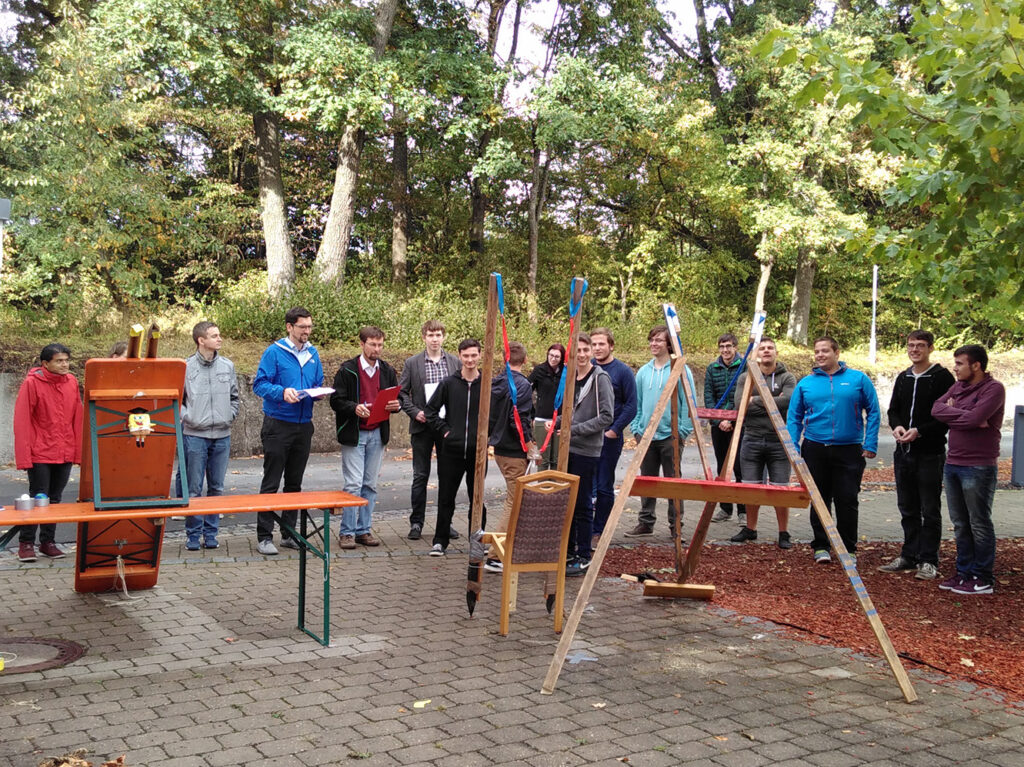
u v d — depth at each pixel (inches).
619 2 978.7
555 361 309.0
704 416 245.4
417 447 354.6
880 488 533.0
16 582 274.2
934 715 176.1
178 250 807.7
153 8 667.4
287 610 247.9
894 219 1064.2
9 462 538.6
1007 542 369.7
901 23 1207.6
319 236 1068.5
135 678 190.5
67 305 653.9
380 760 150.6
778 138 1066.7
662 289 1104.2
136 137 742.5
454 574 296.2
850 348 1250.6
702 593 263.7
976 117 204.7
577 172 1090.7
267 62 797.9
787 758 154.6
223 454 329.4
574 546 303.6
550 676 185.0
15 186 668.7
